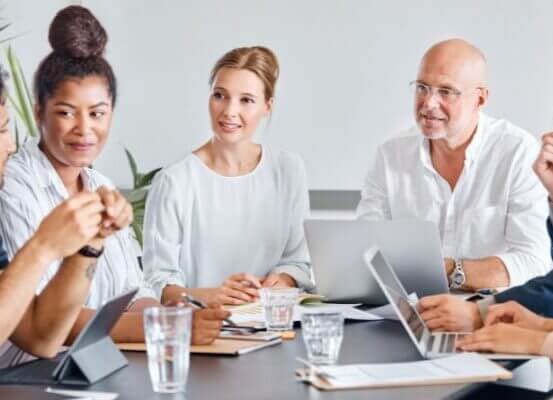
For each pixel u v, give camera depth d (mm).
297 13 5980
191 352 2383
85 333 2119
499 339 2424
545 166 3326
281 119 6051
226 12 6129
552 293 2889
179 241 3691
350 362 2297
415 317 2500
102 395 1973
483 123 3980
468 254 3941
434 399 1942
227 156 3719
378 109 5887
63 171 2920
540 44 5543
